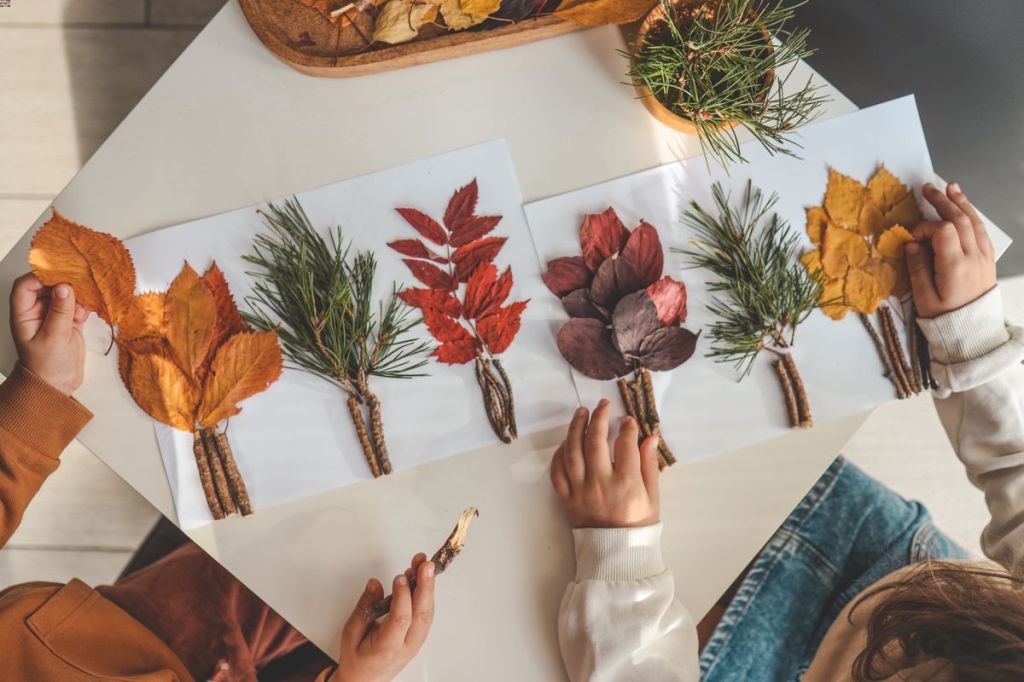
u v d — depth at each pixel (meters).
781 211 0.79
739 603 0.94
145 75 1.24
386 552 0.73
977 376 0.76
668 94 0.75
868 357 0.78
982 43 1.05
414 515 0.74
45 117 1.24
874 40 1.08
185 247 0.74
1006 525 0.77
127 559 1.20
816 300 0.78
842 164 0.79
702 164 0.79
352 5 0.74
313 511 0.73
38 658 0.75
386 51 0.75
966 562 0.77
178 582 0.91
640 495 0.72
